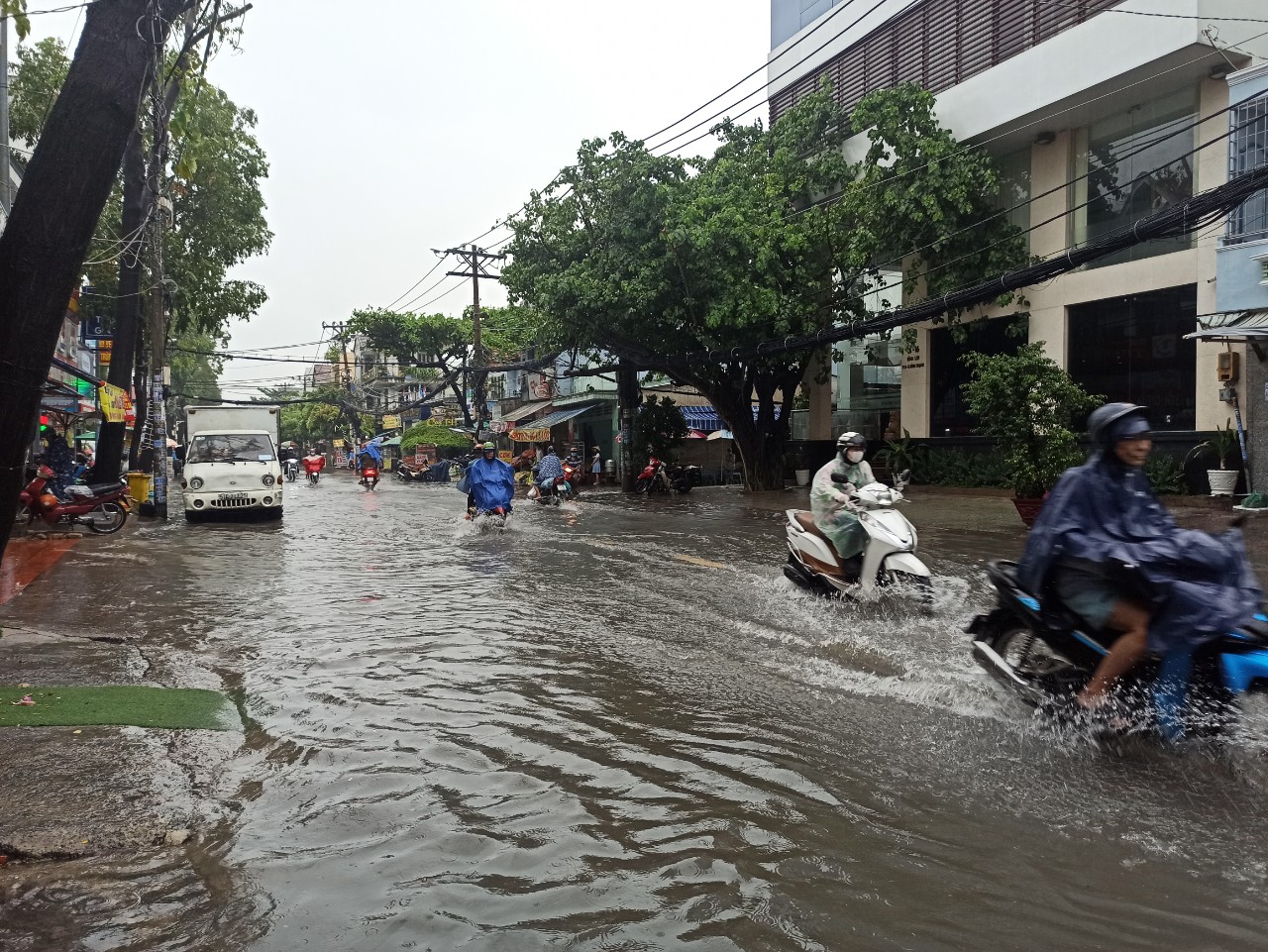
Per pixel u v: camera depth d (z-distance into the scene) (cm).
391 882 296
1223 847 312
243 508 1739
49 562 1146
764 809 350
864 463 790
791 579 838
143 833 330
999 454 1962
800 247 1944
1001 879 293
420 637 667
